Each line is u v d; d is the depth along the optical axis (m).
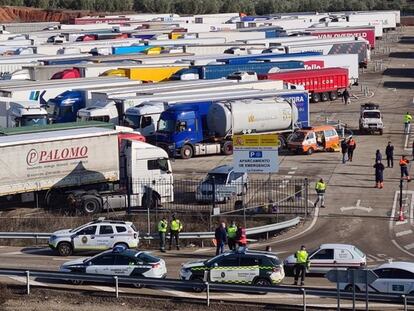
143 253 43.06
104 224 49.84
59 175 60.00
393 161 73.88
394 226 55.06
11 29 192.62
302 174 69.12
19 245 53.31
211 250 51.25
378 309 38.09
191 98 79.25
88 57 120.25
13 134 60.88
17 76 103.75
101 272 42.22
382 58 165.25
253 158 56.12
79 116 80.31
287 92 82.56
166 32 171.75
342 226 55.16
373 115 87.81
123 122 78.56
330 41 144.75
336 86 112.50
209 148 77.81
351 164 73.19
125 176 61.59
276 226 53.22
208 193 60.66
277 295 41.22
